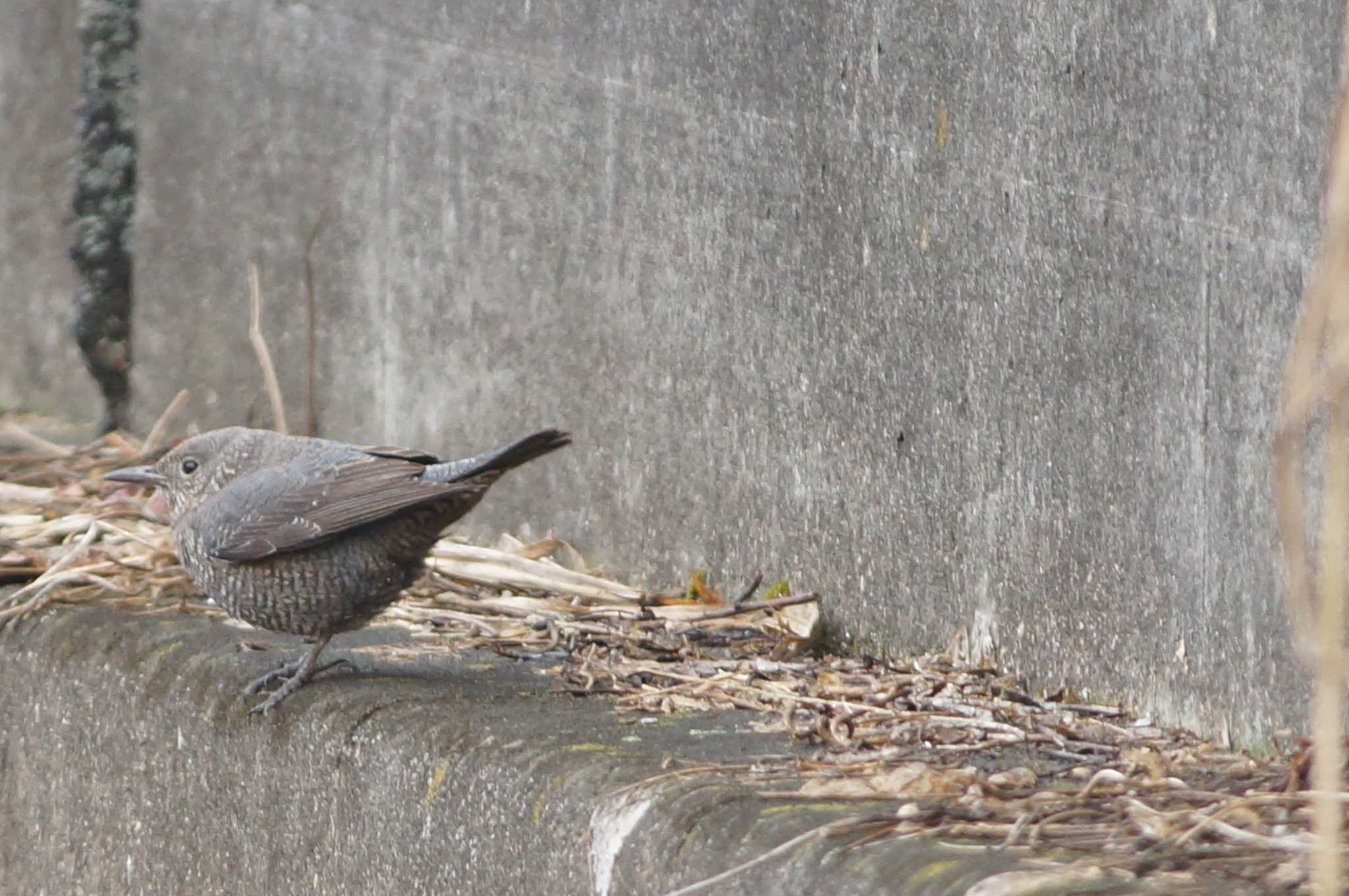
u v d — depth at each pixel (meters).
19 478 13.90
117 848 9.63
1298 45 6.77
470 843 7.39
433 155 12.24
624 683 8.67
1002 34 8.27
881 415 9.08
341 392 13.24
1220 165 7.20
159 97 15.03
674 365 10.44
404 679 8.80
